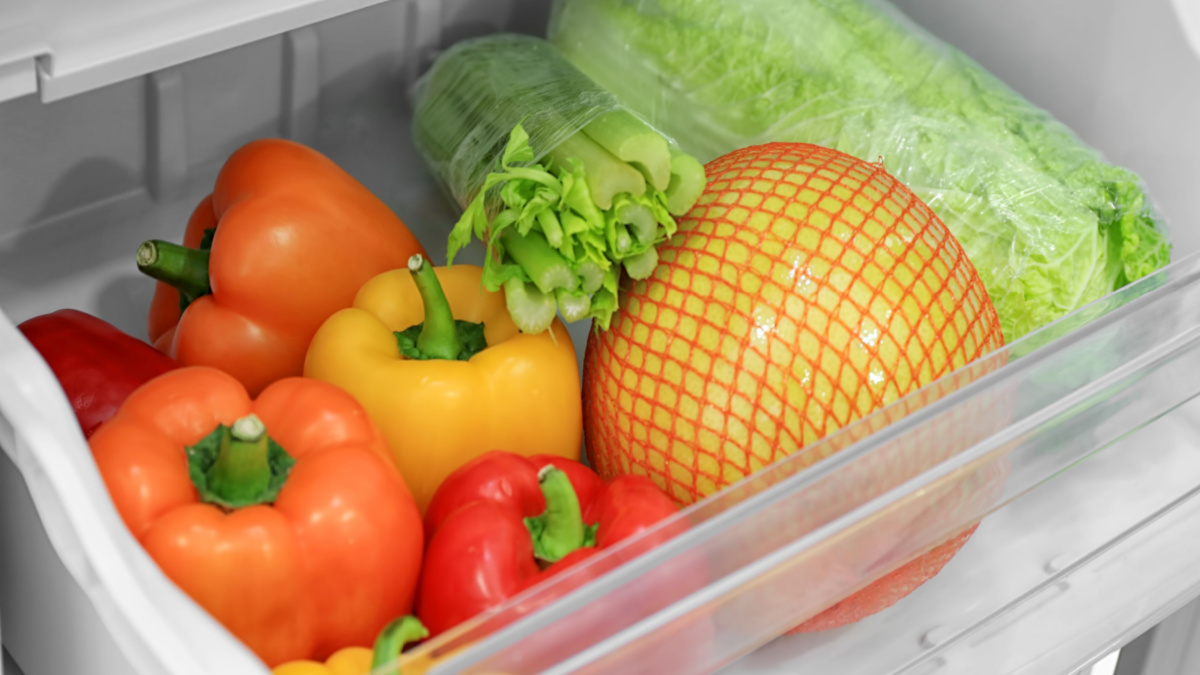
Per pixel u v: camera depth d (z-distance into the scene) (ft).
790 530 1.98
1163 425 3.09
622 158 2.33
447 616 2.14
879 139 2.95
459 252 3.26
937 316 2.38
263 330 2.68
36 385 1.86
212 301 2.70
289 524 2.06
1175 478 2.98
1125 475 2.98
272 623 2.08
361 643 2.20
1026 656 2.65
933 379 2.38
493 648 1.72
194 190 3.25
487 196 2.70
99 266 3.09
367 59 3.34
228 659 1.69
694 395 2.34
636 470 2.49
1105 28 2.99
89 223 3.10
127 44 2.01
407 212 3.33
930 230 2.48
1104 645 2.73
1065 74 3.13
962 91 3.04
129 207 3.16
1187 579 2.85
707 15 3.15
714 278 2.36
